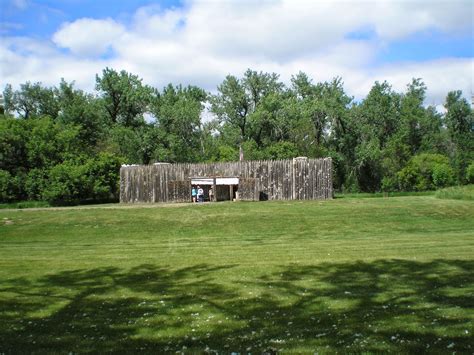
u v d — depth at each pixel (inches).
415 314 301.6
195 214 1009.5
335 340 256.8
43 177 1676.9
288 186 1413.6
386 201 1160.8
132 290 413.1
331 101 2684.5
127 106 2874.0
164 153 2571.4
